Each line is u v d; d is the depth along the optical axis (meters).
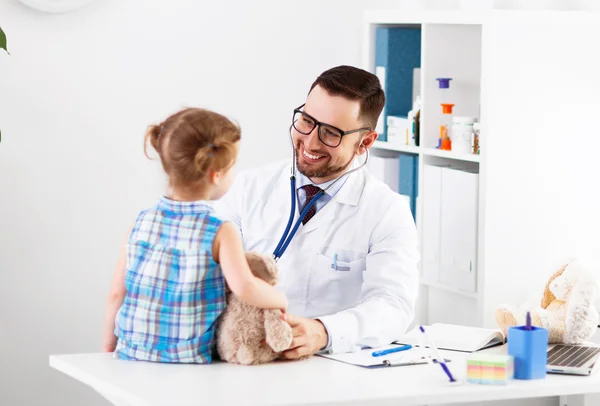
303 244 2.22
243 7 3.10
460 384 1.67
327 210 2.22
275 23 3.15
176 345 1.75
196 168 1.72
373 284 2.12
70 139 2.92
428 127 2.86
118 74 2.95
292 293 2.22
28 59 2.84
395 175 3.10
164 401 1.51
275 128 3.19
